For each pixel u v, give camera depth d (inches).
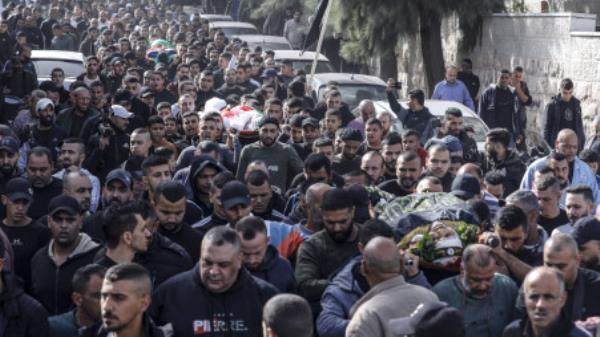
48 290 316.2
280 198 393.7
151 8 1713.8
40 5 1637.6
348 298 278.7
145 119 604.1
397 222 309.9
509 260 297.4
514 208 305.1
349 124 593.9
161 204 318.0
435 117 621.6
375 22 929.5
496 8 939.3
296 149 514.9
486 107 727.7
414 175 397.4
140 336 244.8
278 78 828.6
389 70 1066.1
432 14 927.0
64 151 448.1
